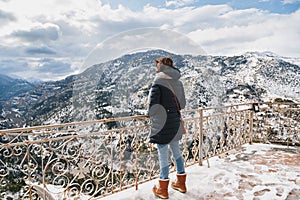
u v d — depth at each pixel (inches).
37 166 77.6
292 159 145.3
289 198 93.8
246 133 185.9
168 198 92.9
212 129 119.3
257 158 147.4
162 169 89.0
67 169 84.7
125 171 96.0
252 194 97.4
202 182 109.0
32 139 76.3
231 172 122.1
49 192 79.8
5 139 70.9
